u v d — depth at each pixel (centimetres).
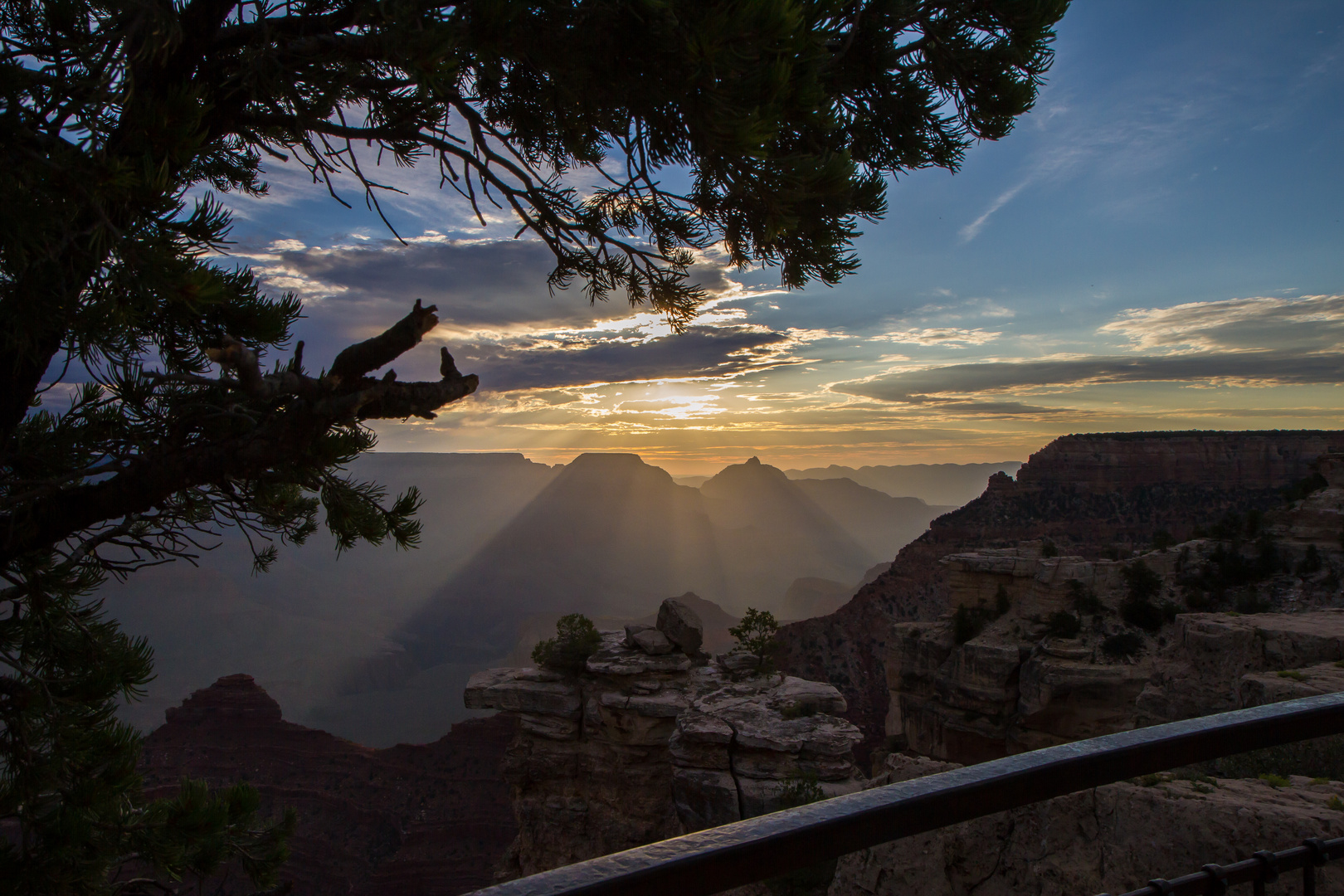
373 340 394
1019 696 5341
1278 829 632
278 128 551
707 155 476
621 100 478
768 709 3581
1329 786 711
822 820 104
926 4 645
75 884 519
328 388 399
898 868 857
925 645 6191
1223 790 715
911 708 6209
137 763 589
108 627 618
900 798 111
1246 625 2488
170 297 371
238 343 349
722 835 101
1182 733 141
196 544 614
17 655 576
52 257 359
